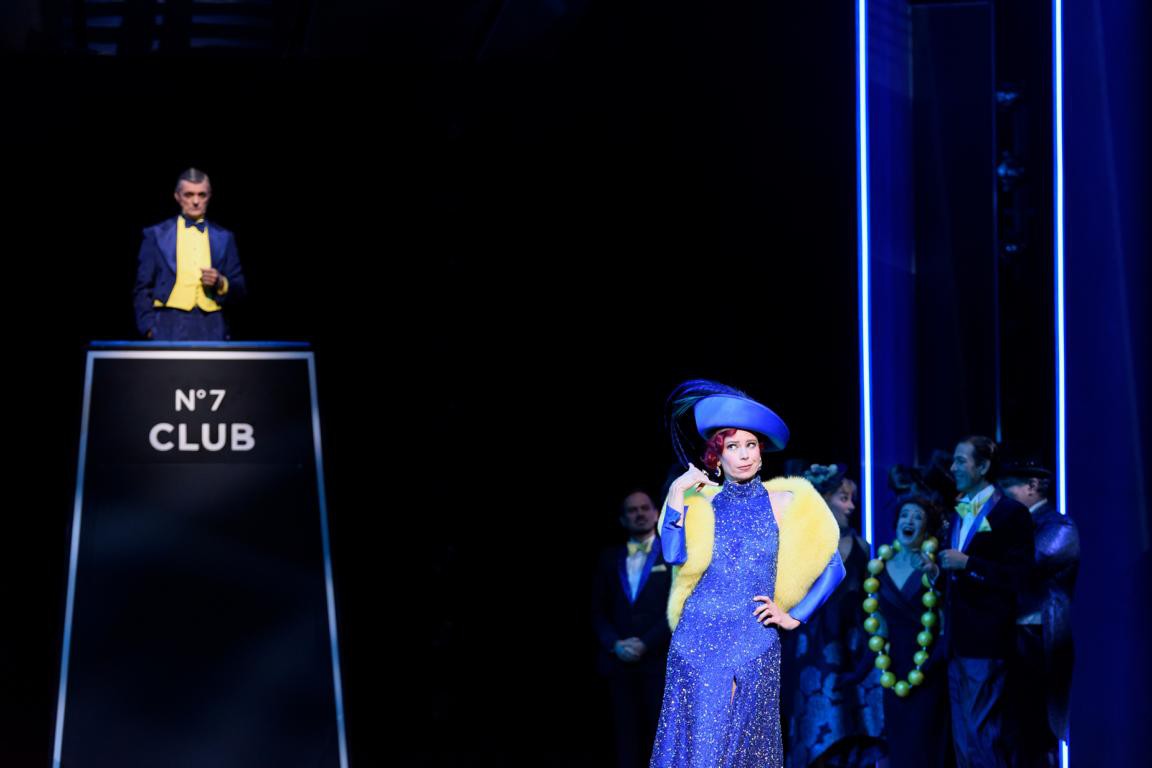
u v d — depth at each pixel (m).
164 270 9.90
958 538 8.95
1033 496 9.24
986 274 11.13
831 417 12.93
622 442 14.55
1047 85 10.72
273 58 14.38
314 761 7.67
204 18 13.50
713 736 6.90
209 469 7.86
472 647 14.41
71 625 7.60
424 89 14.58
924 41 11.24
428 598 14.51
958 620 8.82
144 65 14.23
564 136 14.35
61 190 14.38
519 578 14.59
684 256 13.92
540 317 14.67
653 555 9.94
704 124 13.62
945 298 11.21
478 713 14.02
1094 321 10.09
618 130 14.12
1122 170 10.05
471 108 14.55
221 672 7.66
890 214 11.27
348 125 14.67
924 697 9.16
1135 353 9.91
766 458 12.95
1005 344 10.88
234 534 7.80
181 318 9.91
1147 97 9.97
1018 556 8.70
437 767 12.40
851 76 12.76
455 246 14.78
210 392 7.93
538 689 14.31
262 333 14.82
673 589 7.25
